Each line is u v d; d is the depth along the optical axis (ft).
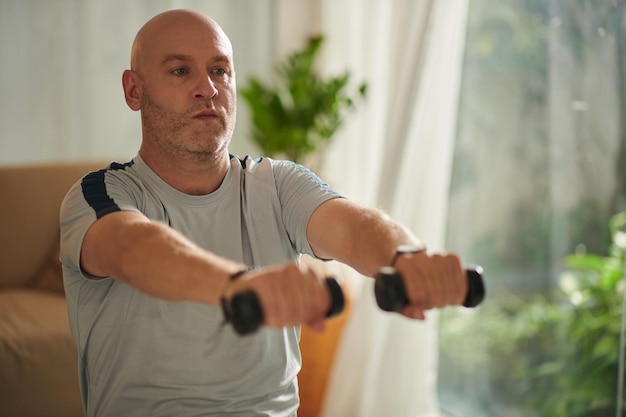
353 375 9.39
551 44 8.48
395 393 9.78
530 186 8.84
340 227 4.34
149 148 4.63
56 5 11.66
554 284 8.59
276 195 4.80
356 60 11.53
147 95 4.56
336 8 11.82
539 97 8.67
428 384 10.04
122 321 4.40
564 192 8.38
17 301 9.68
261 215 4.74
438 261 3.30
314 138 11.73
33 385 8.65
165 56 4.48
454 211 10.10
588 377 8.18
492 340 9.57
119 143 12.15
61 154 11.89
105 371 4.47
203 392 4.40
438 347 10.55
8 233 10.38
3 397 8.52
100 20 11.86
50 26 11.68
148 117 4.57
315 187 4.69
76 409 8.87
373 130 11.07
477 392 9.87
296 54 11.19
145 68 4.56
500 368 9.46
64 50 11.76
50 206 10.59
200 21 4.58
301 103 10.93
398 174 9.12
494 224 9.42
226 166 4.76
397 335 9.76
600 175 7.91
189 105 4.46
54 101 11.80
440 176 9.61
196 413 4.40
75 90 11.87
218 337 4.39
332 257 4.50
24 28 11.57
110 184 4.37
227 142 4.65
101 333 4.43
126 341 4.40
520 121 8.95
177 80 4.48
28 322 8.95
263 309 2.91
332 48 11.93
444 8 8.98
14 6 11.50
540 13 8.62
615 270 7.79
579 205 8.20
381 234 4.05
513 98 9.04
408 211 9.30
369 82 11.10
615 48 7.69
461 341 10.12
